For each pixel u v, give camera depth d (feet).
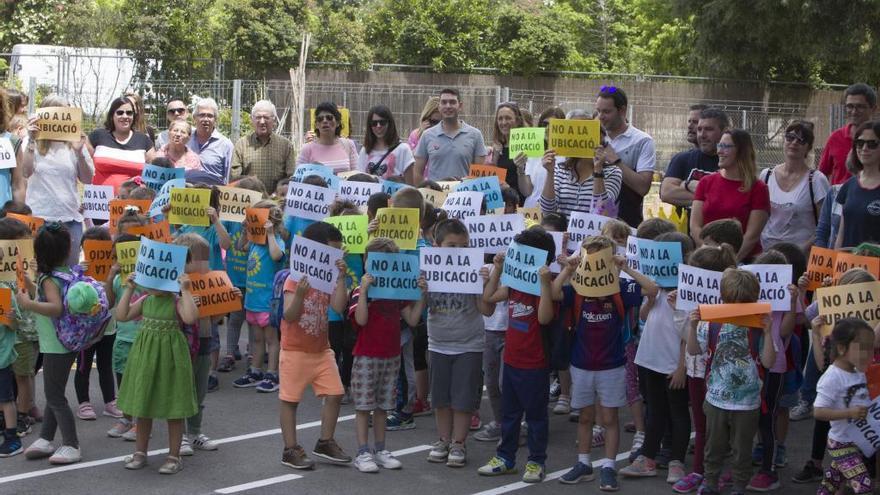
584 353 22.85
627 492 22.54
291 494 21.99
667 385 23.44
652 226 24.48
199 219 29.50
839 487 21.09
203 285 23.75
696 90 94.84
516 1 131.03
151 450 24.77
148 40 89.97
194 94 73.77
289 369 23.52
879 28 90.07
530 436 23.27
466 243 24.32
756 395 21.44
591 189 28.86
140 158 35.35
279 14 98.63
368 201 28.76
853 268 22.02
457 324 23.97
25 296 22.94
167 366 22.84
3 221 24.14
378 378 23.85
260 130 35.91
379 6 119.85
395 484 22.80
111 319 26.78
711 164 30.09
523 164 32.14
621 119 30.45
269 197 32.78
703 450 22.66
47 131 33.17
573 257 22.63
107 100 76.54
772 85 95.91
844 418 20.10
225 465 23.81
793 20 92.63
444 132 34.55
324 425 23.90
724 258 22.43
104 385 27.20
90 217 33.68
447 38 110.83
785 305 22.16
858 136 25.66
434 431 27.09
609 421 22.85
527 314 23.08
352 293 25.52
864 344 19.79
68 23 96.48
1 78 81.92
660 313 23.29
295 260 23.18
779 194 28.43
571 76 103.30
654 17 138.10
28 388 25.82
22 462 23.71
